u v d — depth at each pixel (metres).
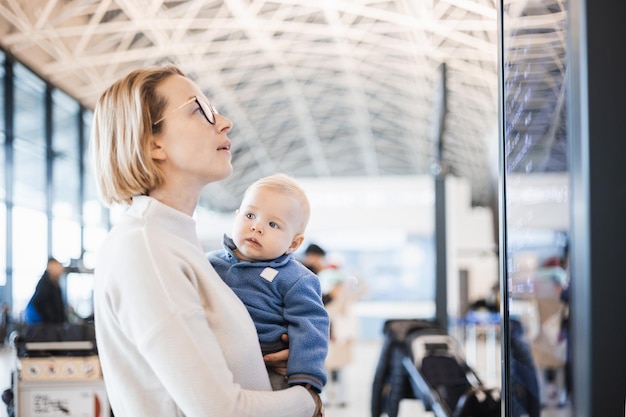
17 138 14.54
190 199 1.59
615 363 1.08
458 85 16.81
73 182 17.53
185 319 1.34
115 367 1.43
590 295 1.09
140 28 15.09
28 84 15.09
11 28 12.93
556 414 1.39
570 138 1.17
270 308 1.69
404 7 12.42
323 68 20.83
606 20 1.11
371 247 24.17
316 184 23.50
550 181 1.40
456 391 4.70
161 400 1.40
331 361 7.58
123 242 1.42
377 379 6.04
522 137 1.74
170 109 1.52
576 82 1.14
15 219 14.20
